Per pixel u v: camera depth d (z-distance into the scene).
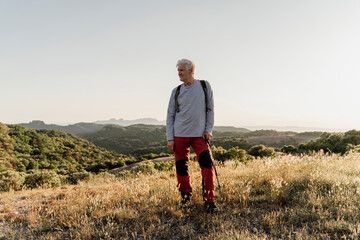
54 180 8.44
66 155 98.38
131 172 11.41
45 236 2.52
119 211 2.92
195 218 2.58
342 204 2.67
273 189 2.99
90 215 3.01
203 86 2.87
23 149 89.00
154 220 2.64
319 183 3.46
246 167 5.61
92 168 61.28
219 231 2.18
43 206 3.76
